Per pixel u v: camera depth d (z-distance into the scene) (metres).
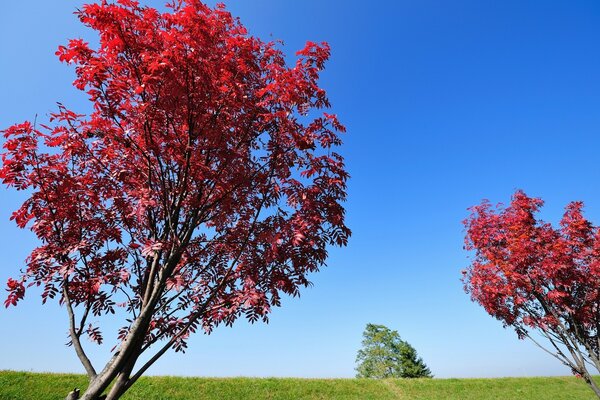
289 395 17.98
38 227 4.59
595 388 8.92
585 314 9.53
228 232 5.22
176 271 4.97
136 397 15.32
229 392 17.28
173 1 4.62
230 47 4.76
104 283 4.23
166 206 4.42
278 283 4.77
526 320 9.96
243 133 5.04
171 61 4.04
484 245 11.02
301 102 5.12
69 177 4.59
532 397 20.83
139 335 4.07
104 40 4.07
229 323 5.41
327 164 5.42
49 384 15.11
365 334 47.66
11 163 4.32
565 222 10.63
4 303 4.55
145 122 4.23
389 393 20.09
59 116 4.38
